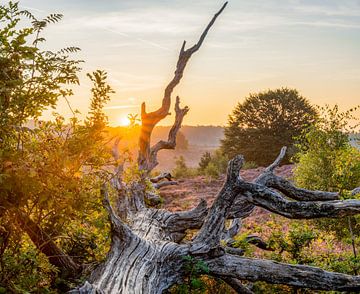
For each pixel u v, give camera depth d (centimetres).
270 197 658
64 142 470
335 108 1204
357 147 1198
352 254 851
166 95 1213
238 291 682
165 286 572
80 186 490
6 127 414
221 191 661
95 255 658
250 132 4428
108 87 481
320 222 1091
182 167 3831
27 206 466
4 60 406
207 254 611
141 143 1194
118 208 868
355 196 944
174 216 807
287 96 4441
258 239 854
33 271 486
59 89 444
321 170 1149
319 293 708
